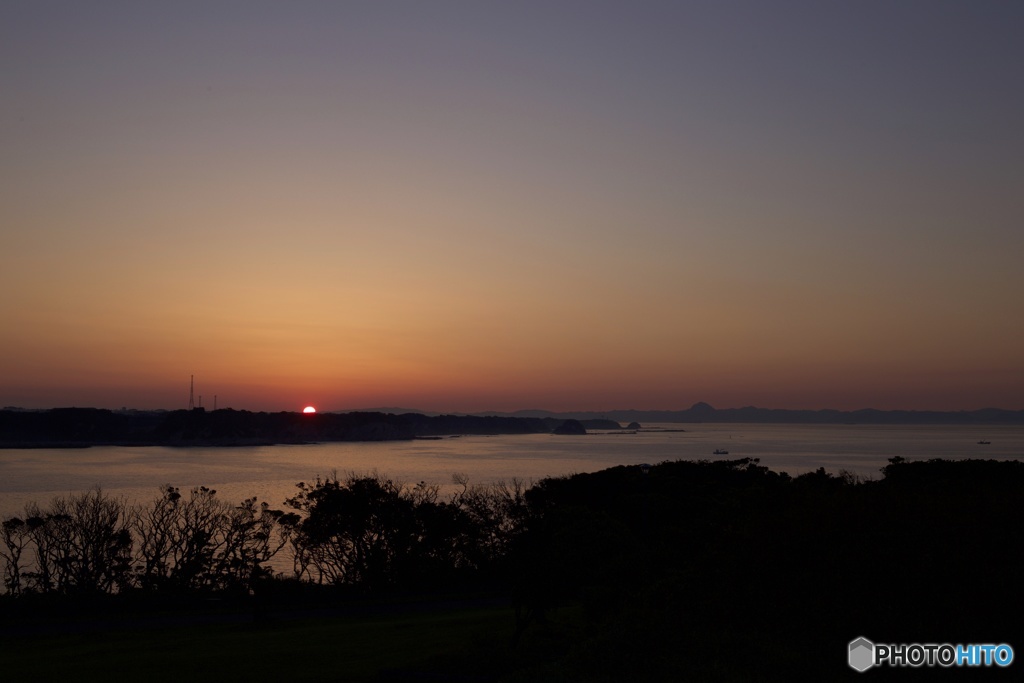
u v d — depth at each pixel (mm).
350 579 48344
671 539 29328
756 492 32031
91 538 45844
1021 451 195750
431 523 48000
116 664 24781
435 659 22766
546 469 168500
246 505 52094
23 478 141375
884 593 18641
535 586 22766
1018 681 15070
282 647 27078
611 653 18734
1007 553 18875
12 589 44781
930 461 52250
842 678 16000
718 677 16719
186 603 39719
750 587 20344
